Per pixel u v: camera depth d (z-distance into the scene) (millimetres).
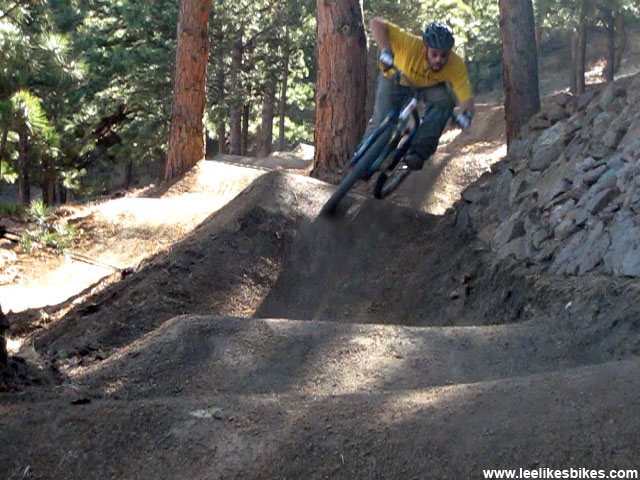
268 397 4180
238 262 8680
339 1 13219
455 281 7945
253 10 28562
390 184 7582
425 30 6820
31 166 25453
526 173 8719
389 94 7258
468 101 6949
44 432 3773
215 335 5645
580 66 26125
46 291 11000
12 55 9922
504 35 12500
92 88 26719
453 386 4223
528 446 3395
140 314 7863
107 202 15672
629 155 7031
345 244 9078
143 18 26781
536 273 6816
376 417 3764
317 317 8211
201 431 3752
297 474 3422
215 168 18547
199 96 18656
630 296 5469
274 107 39344
